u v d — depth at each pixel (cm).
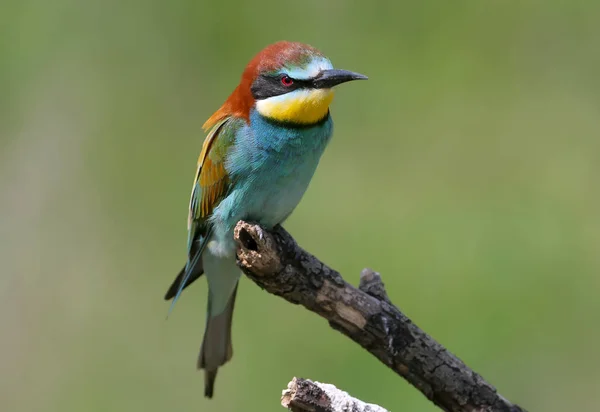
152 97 1249
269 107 791
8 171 1205
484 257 1126
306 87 785
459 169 1216
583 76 1291
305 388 628
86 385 1074
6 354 1095
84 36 1279
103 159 1212
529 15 1317
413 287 1109
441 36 1305
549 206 1178
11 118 1237
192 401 1051
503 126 1250
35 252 1152
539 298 1096
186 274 853
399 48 1292
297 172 806
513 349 1056
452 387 716
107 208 1183
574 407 1023
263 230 710
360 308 714
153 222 1173
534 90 1283
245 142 798
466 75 1286
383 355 722
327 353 1035
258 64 801
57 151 1216
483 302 1093
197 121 1235
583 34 1313
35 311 1124
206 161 820
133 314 1111
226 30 1279
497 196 1191
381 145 1229
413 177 1207
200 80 1256
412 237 1146
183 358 1080
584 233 1150
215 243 840
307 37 1288
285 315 1066
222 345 875
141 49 1273
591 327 1073
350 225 1160
